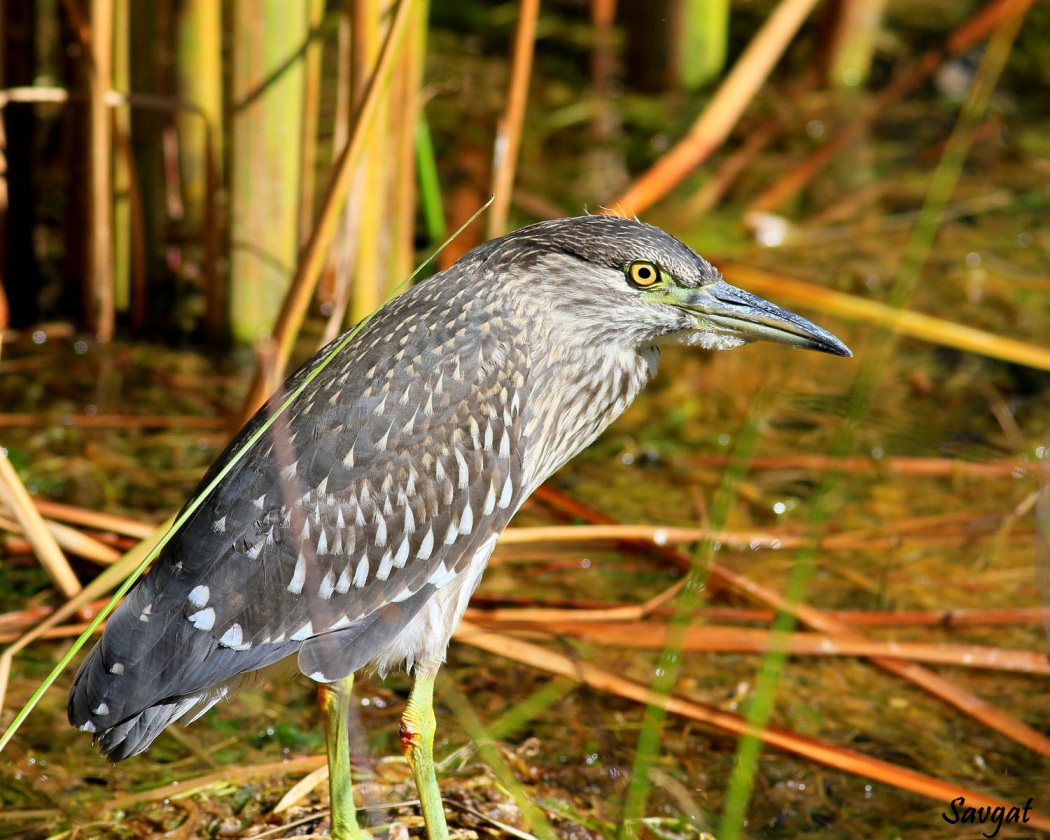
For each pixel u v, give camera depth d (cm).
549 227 815
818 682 953
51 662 927
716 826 814
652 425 1243
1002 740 901
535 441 814
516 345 794
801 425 1248
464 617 966
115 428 1192
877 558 1077
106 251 1266
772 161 1661
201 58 1280
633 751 872
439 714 908
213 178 1237
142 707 699
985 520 1116
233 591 717
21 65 1255
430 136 1652
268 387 980
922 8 2017
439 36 1923
